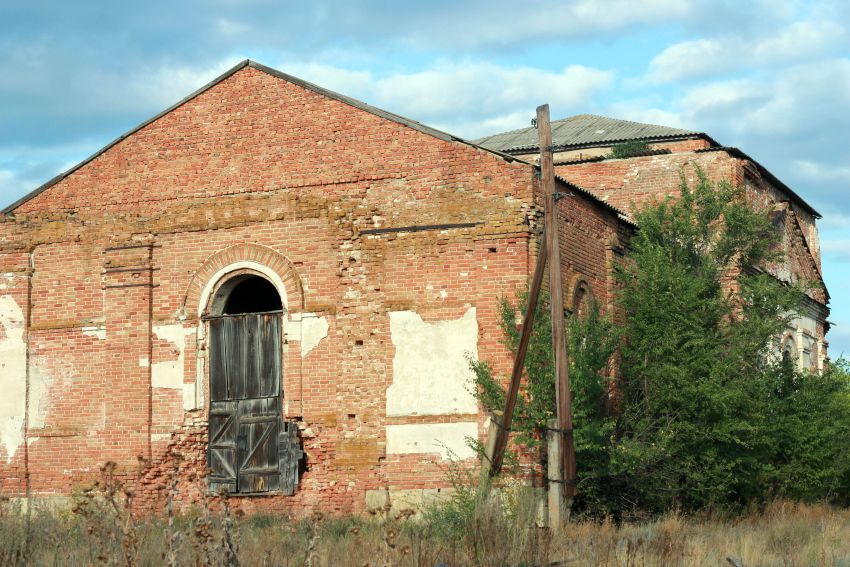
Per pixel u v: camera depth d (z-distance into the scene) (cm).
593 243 2614
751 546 1820
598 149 3859
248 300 2773
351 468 2370
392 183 2414
